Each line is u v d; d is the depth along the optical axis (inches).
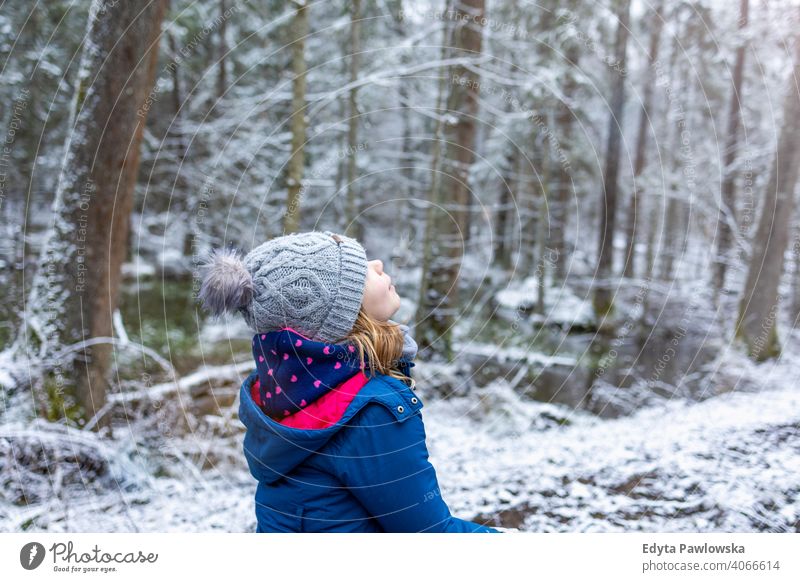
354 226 354.6
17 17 274.5
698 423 122.9
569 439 132.3
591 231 576.4
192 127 300.7
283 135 306.2
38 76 278.5
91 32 125.6
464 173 235.8
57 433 112.2
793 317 297.3
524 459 113.7
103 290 126.2
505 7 332.2
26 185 267.3
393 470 33.5
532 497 89.0
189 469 119.1
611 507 80.8
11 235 201.8
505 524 81.1
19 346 123.6
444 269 240.4
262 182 311.3
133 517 97.2
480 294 374.3
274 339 36.4
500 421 169.3
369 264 40.9
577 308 373.1
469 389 208.2
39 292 124.0
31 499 99.4
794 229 314.5
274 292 36.6
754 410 128.9
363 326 37.7
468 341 270.4
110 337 128.0
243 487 114.2
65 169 125.3
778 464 88.1
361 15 294.0
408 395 35.4
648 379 238.7
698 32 394.3
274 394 36.3
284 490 36.1
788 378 191.6
